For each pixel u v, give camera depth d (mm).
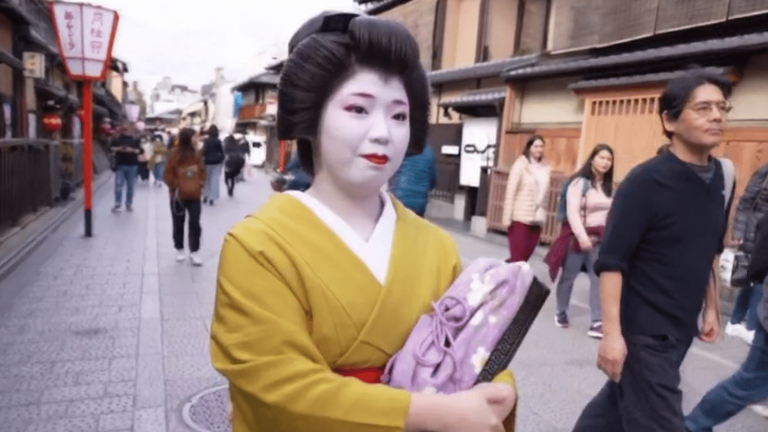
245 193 17141
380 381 1106
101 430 2969
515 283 1161
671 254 2137
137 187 17281
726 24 7086
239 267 1052
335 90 1114
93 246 7840
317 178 1198
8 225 7699
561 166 9578
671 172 2133
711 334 2549
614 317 2189
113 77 47188
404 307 1128
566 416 3447
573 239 5066
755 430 3375
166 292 5664
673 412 2123
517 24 12898
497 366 1126
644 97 7664
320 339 1061
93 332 4434
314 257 1069
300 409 972
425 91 1242
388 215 1219
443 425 989
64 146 12852
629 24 8336
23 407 3180
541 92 10359
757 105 6508
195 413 3184
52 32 16547
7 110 10586
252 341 1010
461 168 12398
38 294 5438
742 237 4605
